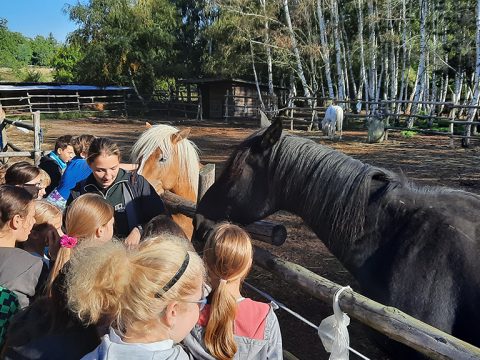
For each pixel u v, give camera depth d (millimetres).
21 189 2088
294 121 22359
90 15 31422
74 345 1410
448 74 26250
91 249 1369
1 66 59250
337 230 2234
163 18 33438
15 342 1454
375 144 15078
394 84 24328
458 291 1875
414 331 1627
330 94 24234
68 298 1322
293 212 2439
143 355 1232
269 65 25656
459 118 20734
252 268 4691
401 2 25531
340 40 27938
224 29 28906
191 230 3965
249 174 2508
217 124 25297
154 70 32312
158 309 1229
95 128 21906
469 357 1442
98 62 30938
